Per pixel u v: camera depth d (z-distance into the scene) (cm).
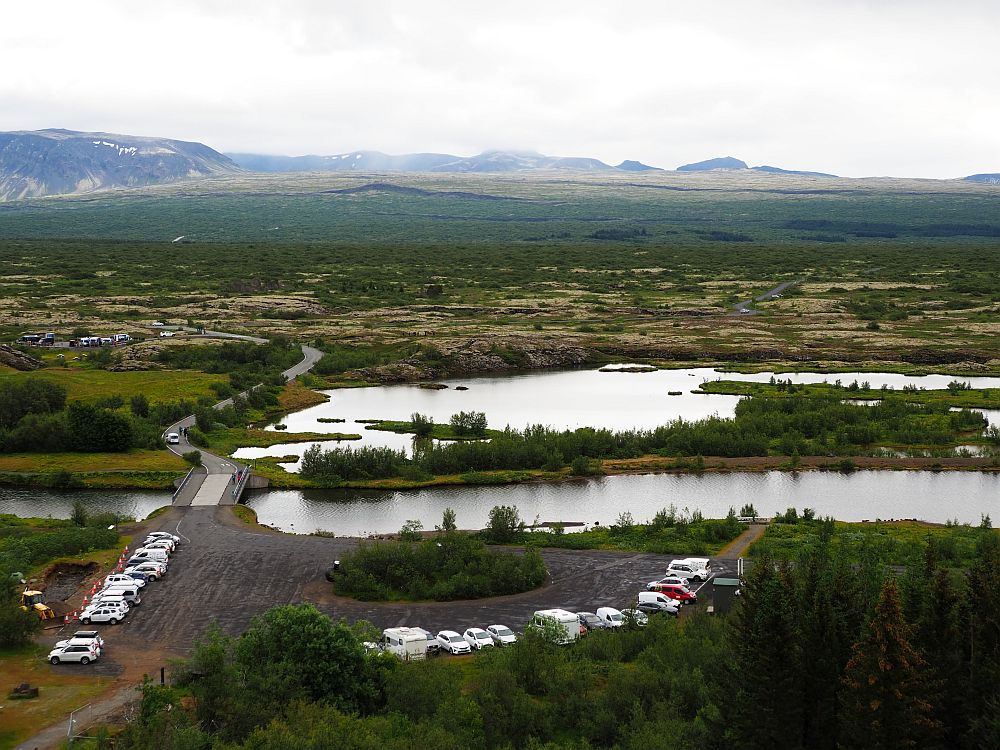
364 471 14625
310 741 5766
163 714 6241
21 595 9044
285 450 16600
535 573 9756
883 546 10481
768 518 12438
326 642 6950
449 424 18488
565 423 18775
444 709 6438
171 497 13962
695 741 6184
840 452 15875
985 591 6544
